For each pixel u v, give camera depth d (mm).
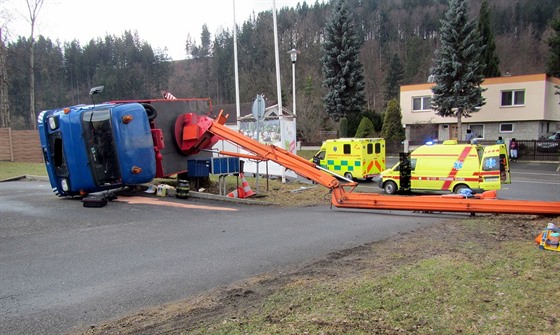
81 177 11531
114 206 11273
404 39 82688
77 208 10953
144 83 69688
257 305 4371
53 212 10445
